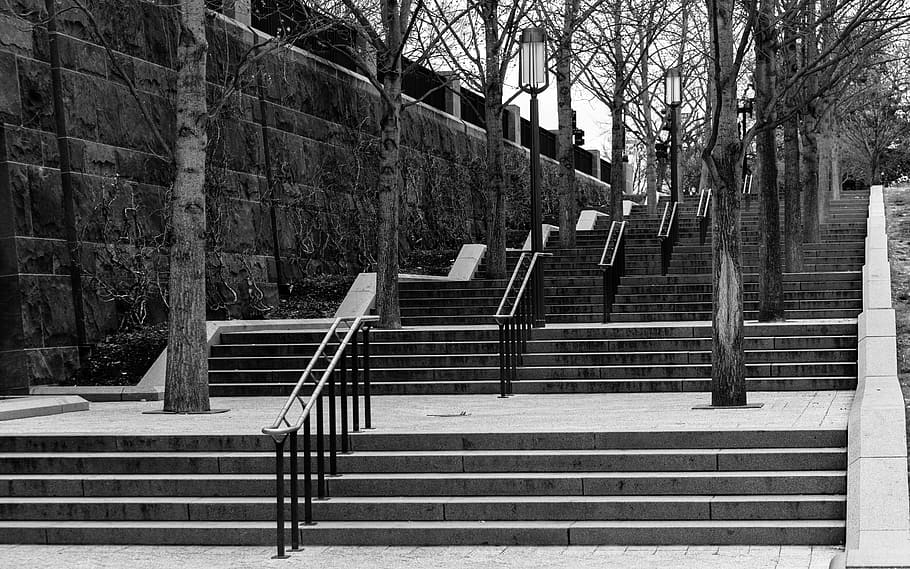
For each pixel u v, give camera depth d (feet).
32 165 53.06
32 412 45.06
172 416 43.47
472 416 39.50
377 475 32.60
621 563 26.68
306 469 30.71
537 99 57.06
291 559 28.45
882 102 153.07
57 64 54.65
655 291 67.15
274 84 73.72
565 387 49.16
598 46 93.66
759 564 26.02
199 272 45.73
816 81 74.74
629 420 36.27
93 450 35.53
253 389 53.01
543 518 30.27
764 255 55.67
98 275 56.08
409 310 68.64
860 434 30.94
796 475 29.89
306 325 58.49
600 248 81.15
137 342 56.59
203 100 46.01
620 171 96.32
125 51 59.67
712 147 39.70
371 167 86.43
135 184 59.36
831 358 47.91
